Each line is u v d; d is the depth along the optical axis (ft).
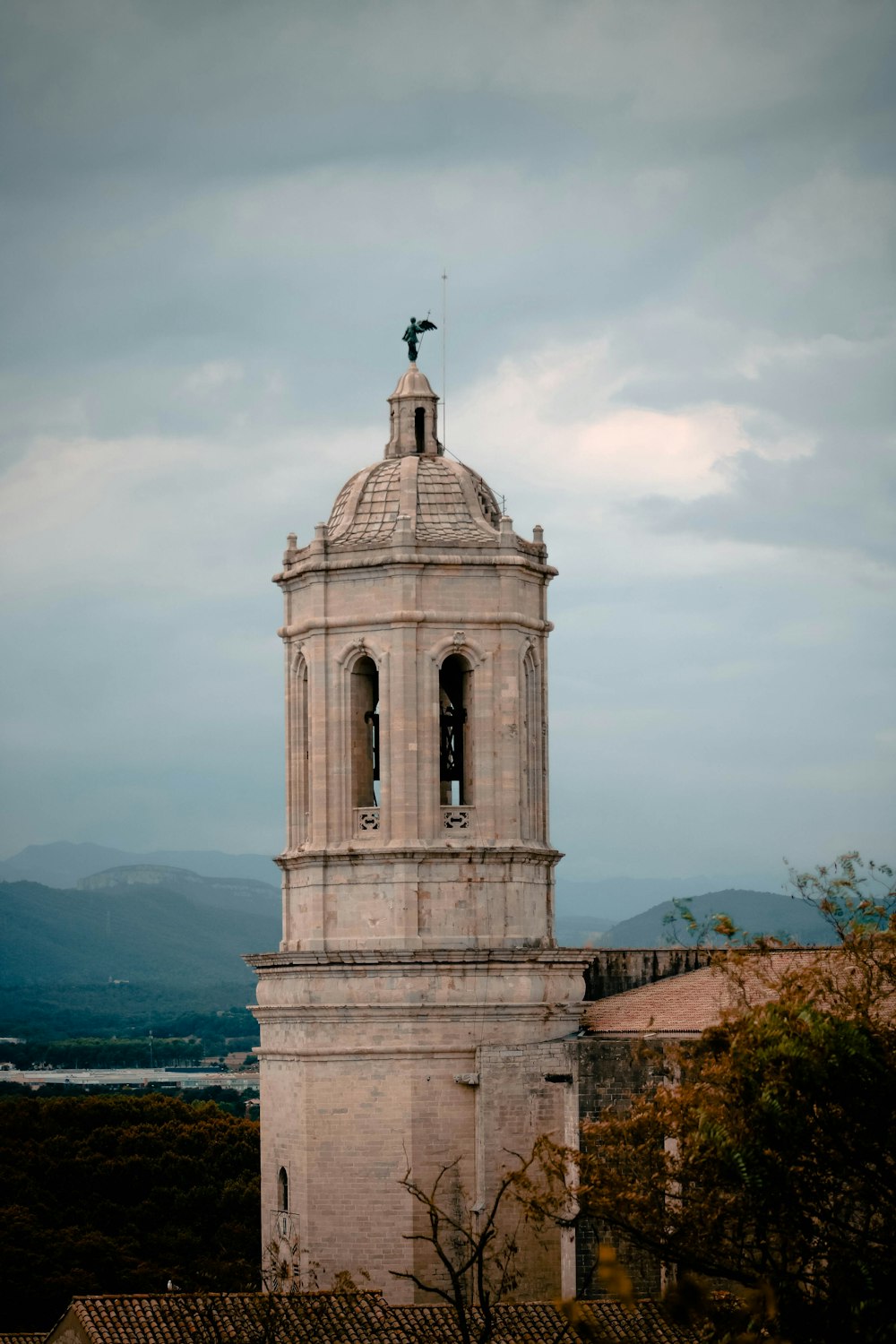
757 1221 403.95
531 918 626.23
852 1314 383.24
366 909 618.03
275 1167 631.56
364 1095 611.47
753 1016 424.87
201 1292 551.18
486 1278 597.93
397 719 617.62
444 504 637.71
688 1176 425.28
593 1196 430.20
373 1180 609.01
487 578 627.05
